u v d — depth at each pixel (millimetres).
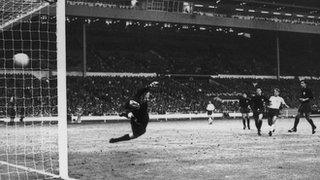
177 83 49969
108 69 49250
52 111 33812
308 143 14125
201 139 16297
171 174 7711
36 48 47312
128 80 46844
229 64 58125
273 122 17375
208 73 54500
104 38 56250
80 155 11031
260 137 17000
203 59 58094
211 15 52438
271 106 17266
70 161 9695
